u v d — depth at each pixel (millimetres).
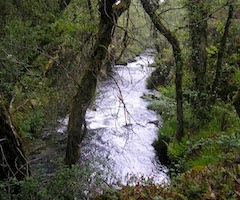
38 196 4770
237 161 5527
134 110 13938
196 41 10172
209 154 7598
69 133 6461
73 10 7758
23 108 8461
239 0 9047
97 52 6309
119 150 10664
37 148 8984
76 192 5062
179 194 4770
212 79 10680
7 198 4539
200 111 10328
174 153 8984
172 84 12992
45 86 8336
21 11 8602
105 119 12906
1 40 7547
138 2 7141
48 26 7816
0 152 5070
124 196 5227
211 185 4781
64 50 7926
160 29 7793
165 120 12336
